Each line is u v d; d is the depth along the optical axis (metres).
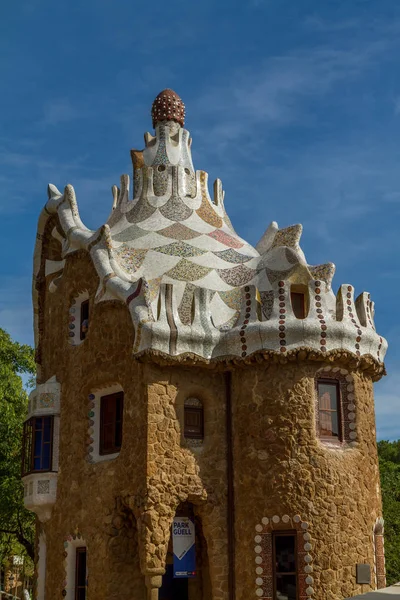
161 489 17.89
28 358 35.50
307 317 18.69
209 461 18.73
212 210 23.59
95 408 20.36
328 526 17.77
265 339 18.52
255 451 18.33
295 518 17.66
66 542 20.12
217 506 18.55
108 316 20.05
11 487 29.48
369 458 19.19
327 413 18.84
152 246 21.53
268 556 17.81
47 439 21.59
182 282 20.52
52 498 21.03
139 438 18.28
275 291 18.95
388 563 31.78
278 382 18.47
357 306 20.06
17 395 33.03
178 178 23.52
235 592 18.12
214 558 18.31
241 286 20.89
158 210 22.81
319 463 18.06
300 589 17.33
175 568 18.53
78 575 19.92
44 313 24.72
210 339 19.05
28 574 45.66
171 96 24.98
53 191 24.69
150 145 24.56
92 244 21.14
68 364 21.66
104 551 18.64
